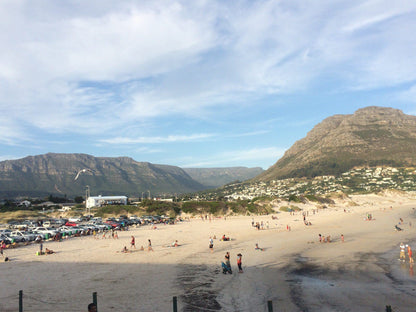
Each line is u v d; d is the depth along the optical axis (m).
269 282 25.08
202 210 111.19
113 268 30.14
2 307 18.61
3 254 38.09
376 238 50.81
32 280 25.33
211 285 24.09
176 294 21.64
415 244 44.03
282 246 44.25
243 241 49.56
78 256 36.62
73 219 84.69
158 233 61.28
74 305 19.17
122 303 19.59
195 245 45.38
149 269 29.75
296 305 19.48
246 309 18.70
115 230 67.00
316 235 55.94
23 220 99.06
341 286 23.84
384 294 21.70
